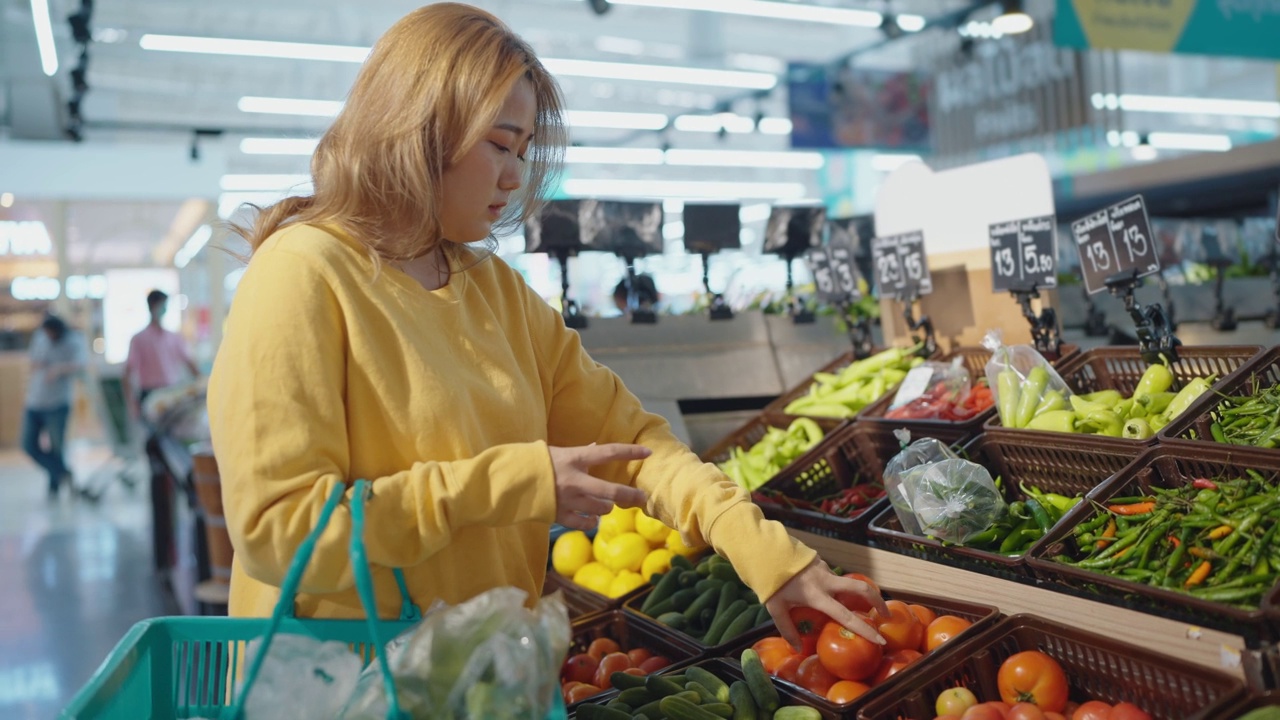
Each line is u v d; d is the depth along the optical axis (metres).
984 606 1.59
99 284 13.43
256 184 9.80
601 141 11.80
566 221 2.98
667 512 1.41
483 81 1.15
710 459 2.84
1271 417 1.70
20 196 8.22
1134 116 10.60
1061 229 4.54
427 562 1.22
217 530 3.65
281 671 1.07
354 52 6.29
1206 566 1.44
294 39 6.20
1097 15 5.38
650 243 3.11
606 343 3.03
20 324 13.19
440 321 1.25
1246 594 1.33
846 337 3.34
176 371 8.22
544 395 1.48
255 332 1.10
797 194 13.41
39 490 8.91
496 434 1.28
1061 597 1.48
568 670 1.80
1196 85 11.18
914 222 2.92
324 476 1.07
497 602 1.03
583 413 1.49
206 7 7.92
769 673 1.58
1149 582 1.48
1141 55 10.61
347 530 1.04
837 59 8.63
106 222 13.37
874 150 8.74
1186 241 4.05
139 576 5.46
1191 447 1.65
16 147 8.14
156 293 8.13
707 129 10.16
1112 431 1.93
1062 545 1.63
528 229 2.97
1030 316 2.50
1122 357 2.26
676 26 9.48
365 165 1.17
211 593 3.65
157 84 9.74
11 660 4.09
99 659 4.07
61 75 8.42
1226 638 1.24
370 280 1.19
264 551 1.06
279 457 1.06
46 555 6.06
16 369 12.30
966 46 7.67
